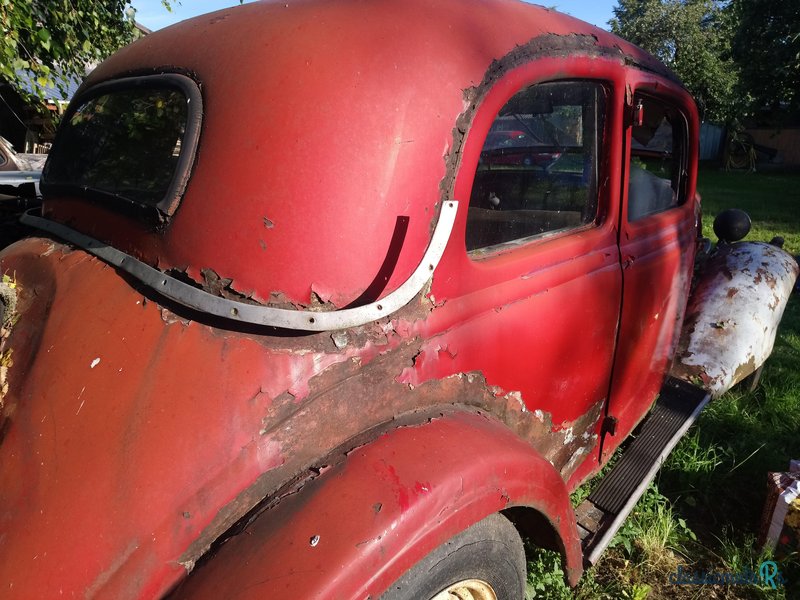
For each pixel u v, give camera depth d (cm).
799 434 337
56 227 184
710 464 300
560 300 192
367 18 158
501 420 181
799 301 582
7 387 144
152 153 163
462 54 158
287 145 140
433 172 149
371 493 127
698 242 354
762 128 2589
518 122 174
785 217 1088
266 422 129
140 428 125
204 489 122
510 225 183
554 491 167
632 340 240
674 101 261
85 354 139
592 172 213
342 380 138
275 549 117
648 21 2592
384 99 145
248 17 170
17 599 112
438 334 155
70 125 202
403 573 124
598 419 235
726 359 296
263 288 136
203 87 155
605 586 239
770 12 1523
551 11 204
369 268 141
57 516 118
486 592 153
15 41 407
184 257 142
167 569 118
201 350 132
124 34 586
